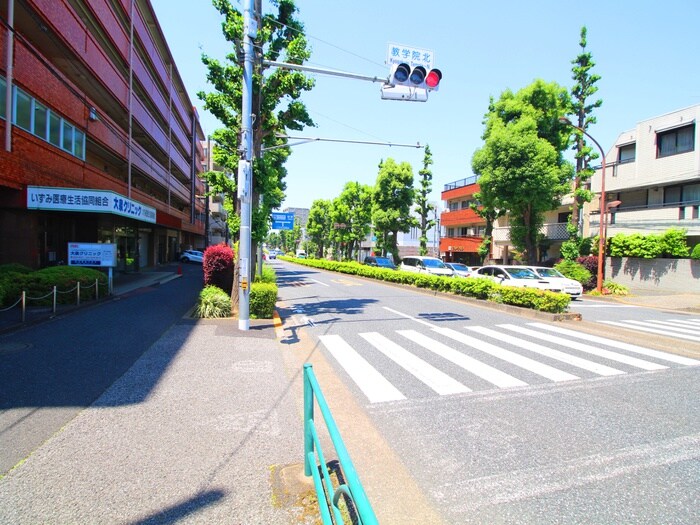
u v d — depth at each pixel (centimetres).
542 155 1891
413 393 489
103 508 250
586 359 658
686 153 1878
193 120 3928
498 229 3008
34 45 1305
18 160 1091
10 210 1241
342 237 4103
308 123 1060
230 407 421
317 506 258
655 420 415
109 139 1759
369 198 3894
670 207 1984
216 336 743
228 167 1010
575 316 1057
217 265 1204
